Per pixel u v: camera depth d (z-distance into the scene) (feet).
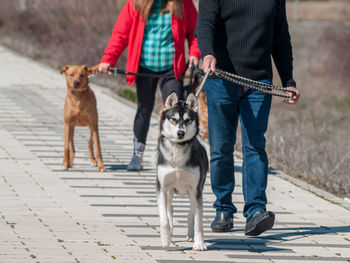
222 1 29.17
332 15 143.33
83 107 42.06
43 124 58.03
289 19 194.80
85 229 29.71
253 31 29.09
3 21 152.56
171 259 25.50
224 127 29.84
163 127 27.20
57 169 42.73
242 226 31.99
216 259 25.80
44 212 32.48
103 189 38.11
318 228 31.76
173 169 26.86
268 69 29.94
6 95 73.10
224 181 30.45
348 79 123.44
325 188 44.68
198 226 27.25
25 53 117.80
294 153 53.52
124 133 56.65
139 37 40.50
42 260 24.52
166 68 40.70
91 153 44.75
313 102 108.27
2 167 42.39
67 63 105.19
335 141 64.80
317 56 135.03
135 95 77.87
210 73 28.25
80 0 115.44
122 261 24.88
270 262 25.67
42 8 121.29
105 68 41.01
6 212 32.12
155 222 31.55
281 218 33.65
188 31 41.27
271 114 91.76
